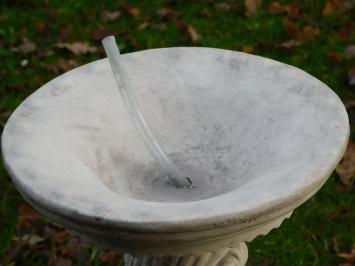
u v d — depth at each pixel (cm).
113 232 195
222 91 263
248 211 191
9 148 227
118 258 339
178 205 198
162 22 502
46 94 258
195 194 241
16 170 215
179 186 244
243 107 256
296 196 198
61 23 509
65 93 259
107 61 273
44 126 242
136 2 527
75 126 248
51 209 201
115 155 251
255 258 338
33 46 482
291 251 340
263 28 487
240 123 254
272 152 235
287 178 205
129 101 240
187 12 512
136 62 274
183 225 188
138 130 243
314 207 362
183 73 270
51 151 230
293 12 497
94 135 250
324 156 212
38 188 206
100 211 194
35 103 253
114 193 214
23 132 236
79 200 201
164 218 189
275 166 222
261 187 204
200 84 266
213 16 505
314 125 231
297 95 247
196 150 257
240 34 484
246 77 262
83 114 253
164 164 242
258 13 501
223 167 247
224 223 190
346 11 495
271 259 338
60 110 251
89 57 477
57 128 243
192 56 274
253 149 245
